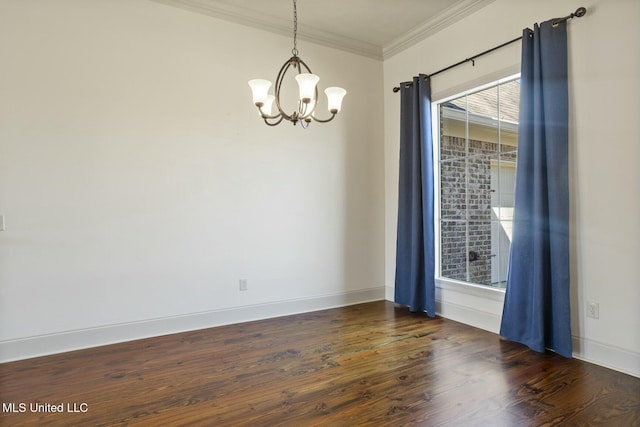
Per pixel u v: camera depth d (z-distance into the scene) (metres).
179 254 3.39
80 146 3.00
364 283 4.43
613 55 2.54
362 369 2.61
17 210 2.79
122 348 3.00
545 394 2.24
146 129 3.24
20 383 2.41
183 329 3.40
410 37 4.08
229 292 3.62
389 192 4.50
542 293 2.82
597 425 1.92
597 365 2.62
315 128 4.09
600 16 2.59
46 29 2.89
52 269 2.91
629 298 2.49
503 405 2.13
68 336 2.96
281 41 3.87
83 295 3.01
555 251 2.77
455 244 3.91
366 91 4.44
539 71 2.86
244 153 3.68
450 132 3.94
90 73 3.03
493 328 3.38
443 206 4.03
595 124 2.63
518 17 3.10
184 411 2.09
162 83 3.31
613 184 2.55
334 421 1.98
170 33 3.34
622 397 2.20
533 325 2.91
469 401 2.17
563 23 2.76
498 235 3.48
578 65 2.71
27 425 1.96
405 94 4.09
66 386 2.38
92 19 3.04
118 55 3.13
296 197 3.97
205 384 2.40
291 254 3.95
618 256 2.54
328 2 3.46
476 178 3.66
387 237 4.53
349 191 4.31
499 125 3.43
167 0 3.31
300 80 2.17
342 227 4.27
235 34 3.63
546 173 2.84
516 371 2.55
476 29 3.45
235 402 2.18
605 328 2.61
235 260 3.64
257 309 3.76
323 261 4.14
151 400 2.21
